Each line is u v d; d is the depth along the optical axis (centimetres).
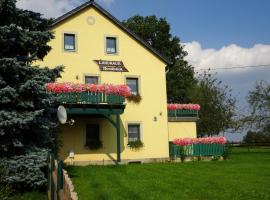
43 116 1440
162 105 2675
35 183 1275
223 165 2216
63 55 2470
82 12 2553
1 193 1205
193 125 2850
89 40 2545
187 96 4631
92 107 2241
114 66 2578
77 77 2480
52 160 1040
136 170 1950
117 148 2372
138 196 1266
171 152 2631
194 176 1730
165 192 1338
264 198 1230
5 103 1314
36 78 1366
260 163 2331
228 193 1312
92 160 2428
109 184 1495
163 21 4753
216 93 4284
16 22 1435
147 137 2603
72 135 2406
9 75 1334
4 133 1263
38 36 1446
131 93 2609
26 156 1297
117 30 2623
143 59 2664
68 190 720
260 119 3862
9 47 1402
